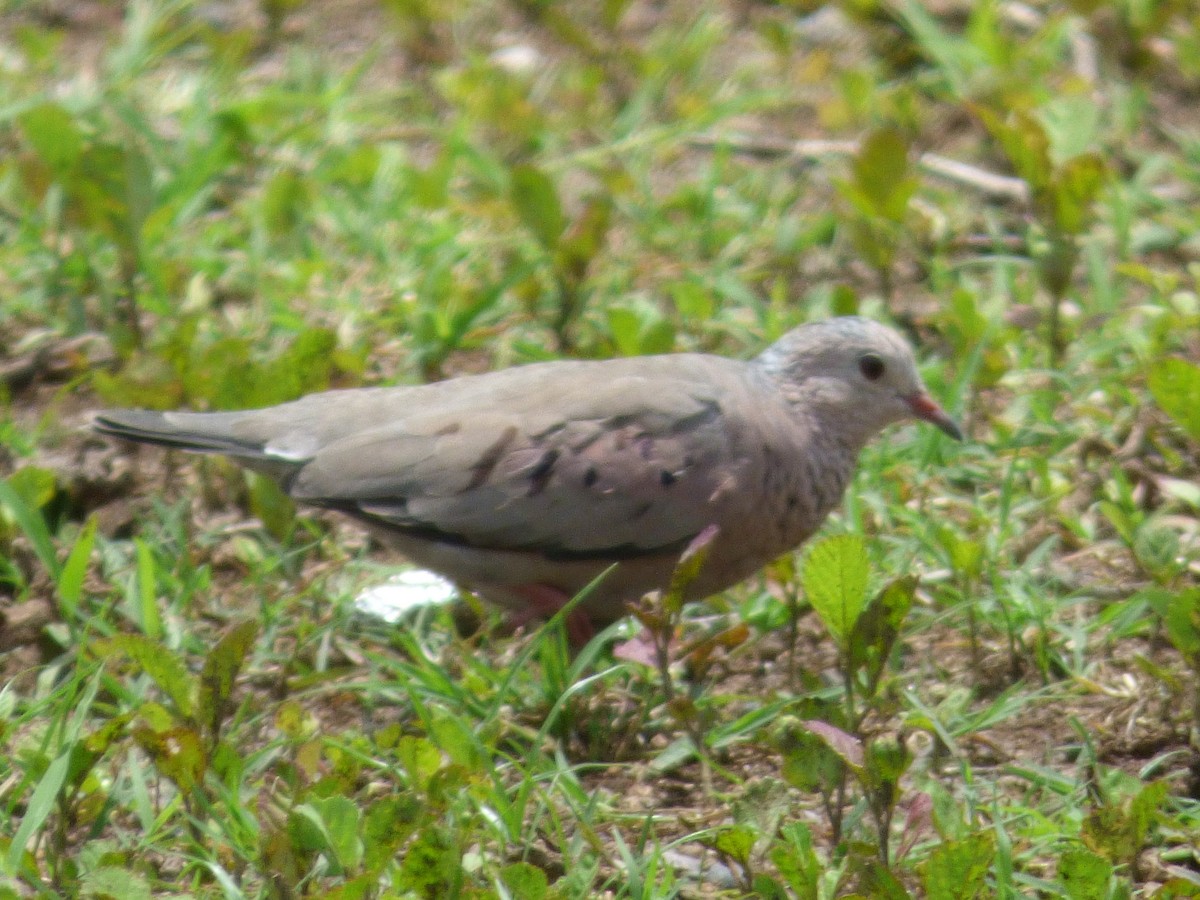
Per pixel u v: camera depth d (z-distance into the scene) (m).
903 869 7.63
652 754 8.87
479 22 17.77
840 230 14.37
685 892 7.67
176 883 7.71
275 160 15.27
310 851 7.00
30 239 13.85
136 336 12.34
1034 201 12.40
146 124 14.94
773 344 10.46
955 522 10.86
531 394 9.68
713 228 14.55
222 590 10.55
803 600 10.14
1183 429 10.33
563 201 15.09
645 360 10.02
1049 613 9.77
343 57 17.36
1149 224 14.34
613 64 16.89
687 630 10.00
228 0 18.19
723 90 16.62
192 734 7.38
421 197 14.26
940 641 9.90
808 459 10.03
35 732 8.16
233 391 10.91
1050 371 12.06
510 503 9.48
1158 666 9.02
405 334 13.16
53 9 18.12
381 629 10.12
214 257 13.82
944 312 12.59
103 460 11.57
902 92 15.69
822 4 17.97
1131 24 16.55
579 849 7.96
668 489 9.49
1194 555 10.26
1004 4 17.56
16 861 7.25
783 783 7.55
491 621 10.06
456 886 6.88
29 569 10.45
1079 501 11.06
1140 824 7.32
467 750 8.01
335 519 11.12
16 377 12.62
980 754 8.85
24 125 12.30
